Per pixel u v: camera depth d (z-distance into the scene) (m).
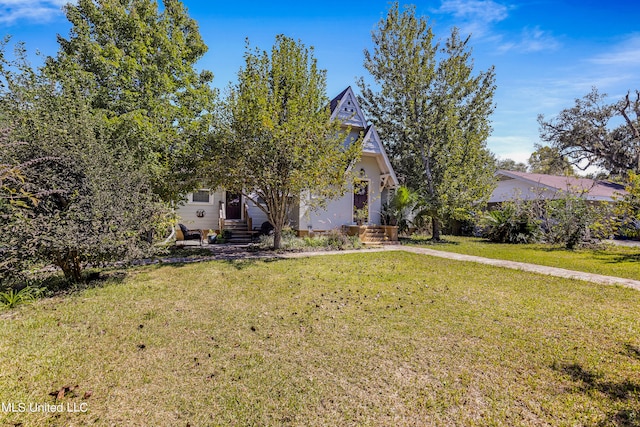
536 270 8.60
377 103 19.92
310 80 11.31
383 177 17.03
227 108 10.54
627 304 5.67
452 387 3.15
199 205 17.00
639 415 2.72
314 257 10.73
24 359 3.60
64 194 6.17
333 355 3.77
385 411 2.81
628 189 10.15
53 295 6.05
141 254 6.83
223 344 4.04
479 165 16.27
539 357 3.73
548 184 20.33
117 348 3.90
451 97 16.33
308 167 10.29
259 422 2.66
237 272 8.15
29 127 6.20
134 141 10.66
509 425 2.64
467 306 5.53
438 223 16.84
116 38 12.95
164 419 2.68
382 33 16.62
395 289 6.63
